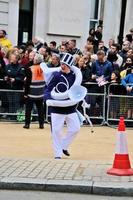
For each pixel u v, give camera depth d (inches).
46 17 1195.9
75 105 515.2
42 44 889.5
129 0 1402.6
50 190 400.2
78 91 505.0
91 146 600.4
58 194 395.2
